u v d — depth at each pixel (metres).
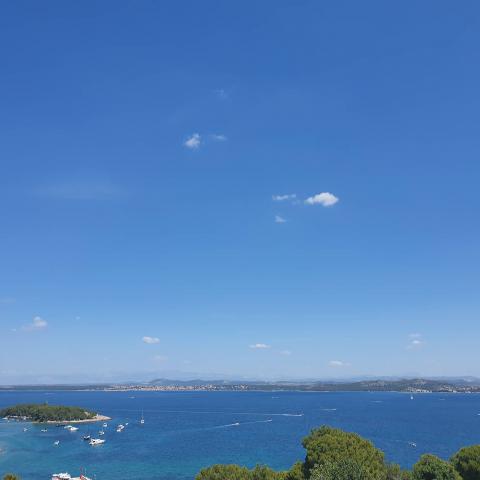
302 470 83.31
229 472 83.19
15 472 155.62
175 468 157.75
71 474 150.62
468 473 83.62
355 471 69.94
